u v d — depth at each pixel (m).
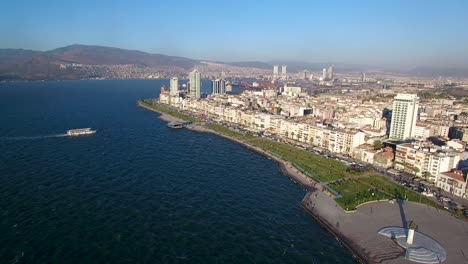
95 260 181.12
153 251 191.25
